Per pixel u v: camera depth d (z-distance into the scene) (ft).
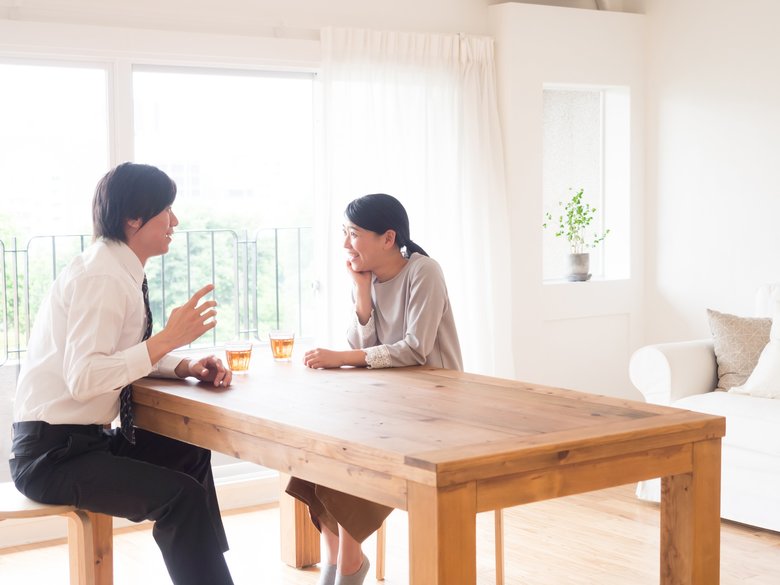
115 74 13.62
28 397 8.41
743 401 13.15
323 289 15.03
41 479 8.27
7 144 13.38
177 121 14.57
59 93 13.55
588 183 18.43
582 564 11.64
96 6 13.35
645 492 14.12
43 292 13.87
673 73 17.35
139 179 8.58
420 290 9.66
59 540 12.99
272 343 10.16
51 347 8.41
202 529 8.11
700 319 17.13
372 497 6.17
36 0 12.96
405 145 15.64
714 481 6.98
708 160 16.81
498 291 16.44
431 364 9.93
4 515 8.16
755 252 16.12
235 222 15.38
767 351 13.69
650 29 17.72
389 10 15.72
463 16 16.47
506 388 8.28
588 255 17.72
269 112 15.30
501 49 16.53
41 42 12.92
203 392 8.36
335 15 15.23
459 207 16.11
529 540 12.60
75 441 8.31
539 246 16.93
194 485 8.16
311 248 16.03
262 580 11.38
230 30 14.37
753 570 11.48
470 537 5.78
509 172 16.61
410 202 15.76
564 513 13.78
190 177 14.83
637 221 17.95
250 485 14.57
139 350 8.04
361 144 15.25
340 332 15.10
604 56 17.35
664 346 14.16
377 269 10.05
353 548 9.31
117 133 13.71
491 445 6.04
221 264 15.44
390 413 7.20
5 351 13.76
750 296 16.22
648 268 18.04
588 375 17.62
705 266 16.98
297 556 11.80
